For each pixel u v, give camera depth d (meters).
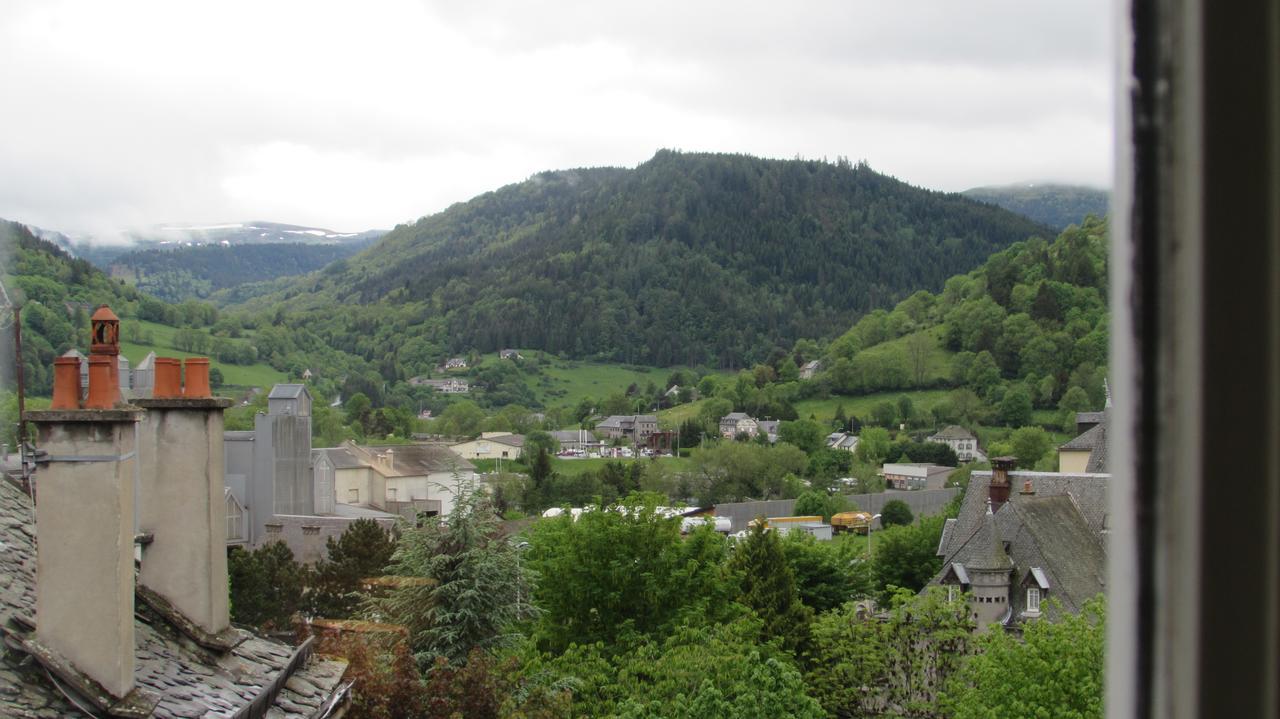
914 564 78.12
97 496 11.13
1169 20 1.47
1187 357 1.48
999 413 183.00
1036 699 31.91
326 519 72.38
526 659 28.17
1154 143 1.49
